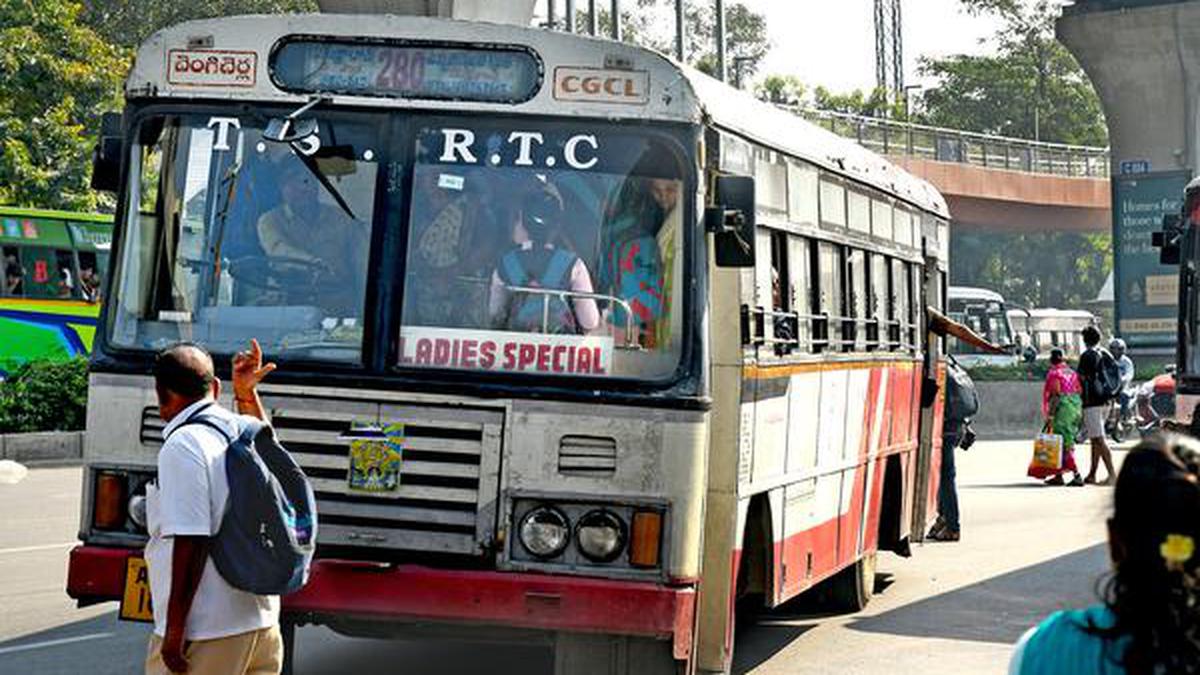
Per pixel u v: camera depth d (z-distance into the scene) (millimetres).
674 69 8344
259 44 8562
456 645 11547
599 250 8273
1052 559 16172
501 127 8383
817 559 11000
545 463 8125
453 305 8289
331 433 8242
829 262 11219
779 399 9820
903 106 81500
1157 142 44188
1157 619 3477
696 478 8125
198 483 6258
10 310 31234
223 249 8492
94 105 37062
